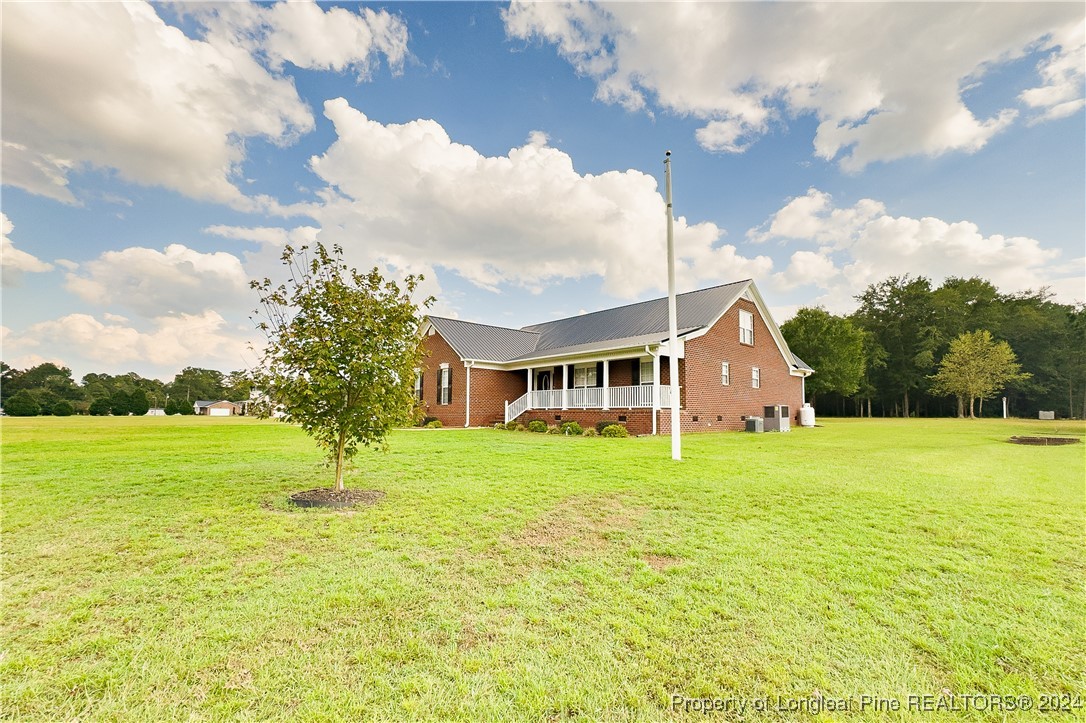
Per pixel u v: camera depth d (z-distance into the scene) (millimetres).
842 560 3840
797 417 24703
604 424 16625
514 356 23219
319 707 2055
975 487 6699
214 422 28141
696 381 18328
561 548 4152
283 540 4285
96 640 2553
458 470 8055
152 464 8609
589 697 2145
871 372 45875
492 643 2592
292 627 2732
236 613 2885
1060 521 4945
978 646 2580
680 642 2613
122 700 2082
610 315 24078
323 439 6160
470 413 21719
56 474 7477
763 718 2021
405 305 6387
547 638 2648
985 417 42281
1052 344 40875
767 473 7793
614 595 3209
